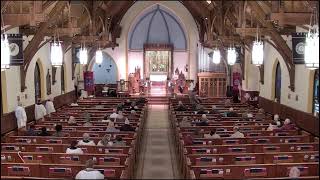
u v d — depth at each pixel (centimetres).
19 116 1644
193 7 3089
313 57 1016
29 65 1930
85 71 2995
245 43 2262
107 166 907
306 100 1694
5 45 977
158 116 2412
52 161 1022
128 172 937
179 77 3222
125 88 3262
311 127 1612
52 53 1542
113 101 2394
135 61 3453
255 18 1736
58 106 2453
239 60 2722
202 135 1327
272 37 1753
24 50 1714
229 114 1755
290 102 1922
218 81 3045
